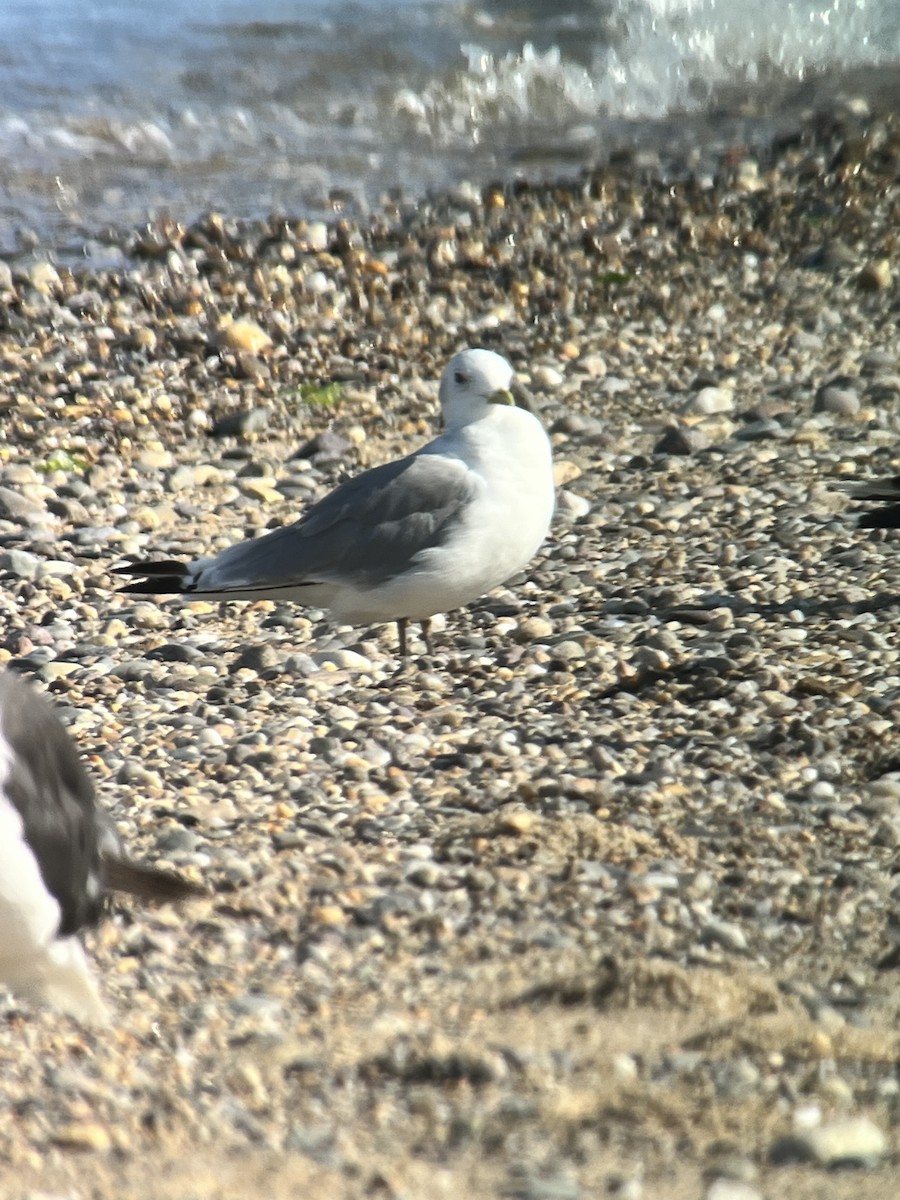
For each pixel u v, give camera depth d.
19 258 22.77
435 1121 6.07
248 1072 6.39
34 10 40.28
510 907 7.78
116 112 31.72
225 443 16.73
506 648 11.45
